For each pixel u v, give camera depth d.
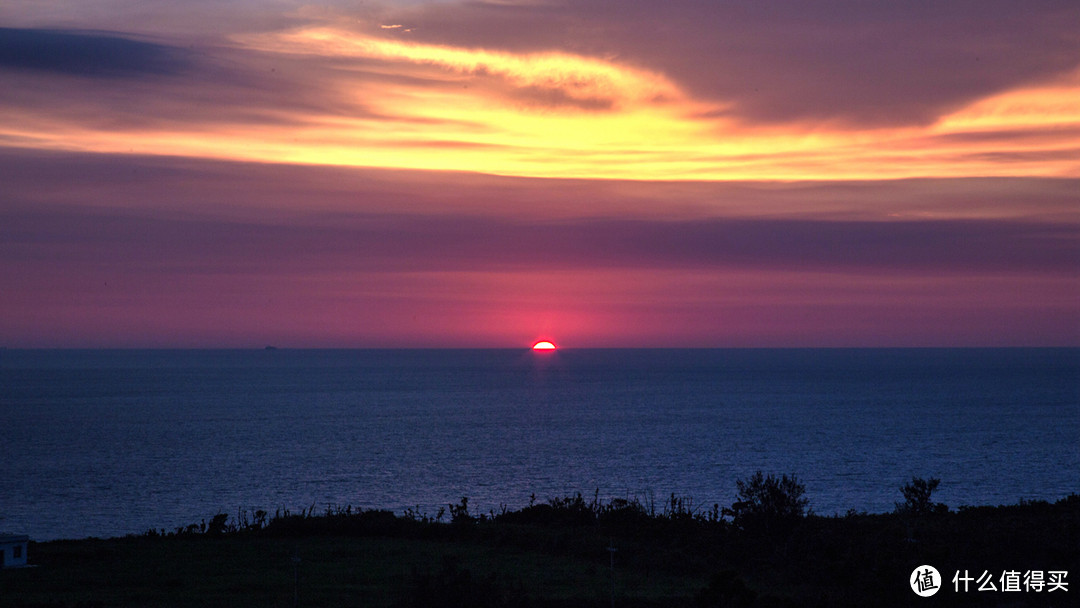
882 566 38.47
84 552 49.34
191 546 51.72
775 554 45.12
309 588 40.28
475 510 94.38
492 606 35.03
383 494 106.94
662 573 43.34
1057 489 107.25
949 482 113.25
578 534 52.12
